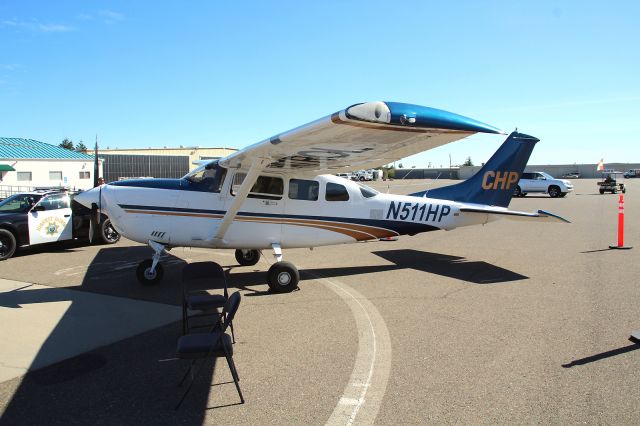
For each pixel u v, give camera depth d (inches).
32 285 270.1
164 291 255.4
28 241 366.9
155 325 196.7
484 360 156.1
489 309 216.4
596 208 791.1
